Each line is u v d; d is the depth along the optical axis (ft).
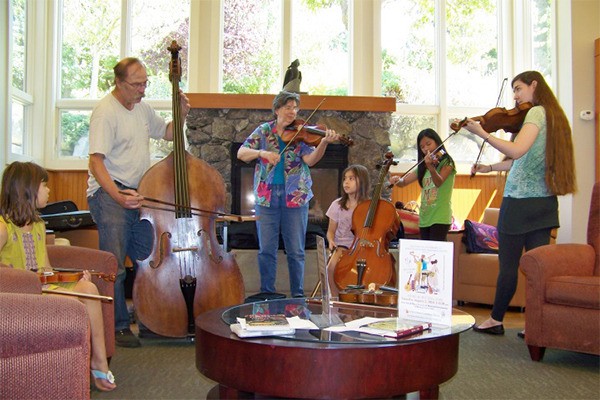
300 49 19.88
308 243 15.21
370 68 19.70
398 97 20.15
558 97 17.52
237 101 17.72
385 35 20.15
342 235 11.86
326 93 19.86
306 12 19.94
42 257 7.58
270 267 11.57
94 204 9.81
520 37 20.12
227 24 19.69
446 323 5.89
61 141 19.29
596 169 16.58
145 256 10.05
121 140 9.93
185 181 9.46
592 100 16.78
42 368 4.46
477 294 14.89
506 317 13.47
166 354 9.13
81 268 7.76
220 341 5.26
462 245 15.48
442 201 12.96
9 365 4.38
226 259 9.51
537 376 8.27
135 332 11.09
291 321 5.82
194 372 8.09
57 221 14.33
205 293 9.23
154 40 19.53
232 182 17.87
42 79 18.80
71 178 18.81
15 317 4.37
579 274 9.55
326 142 11.27
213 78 19.29
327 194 18.13
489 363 8.98
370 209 10.75
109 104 9.84
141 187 9.43
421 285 6.12
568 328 8.77
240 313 6.36
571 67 16.84
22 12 18.29
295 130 11.56
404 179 13.85
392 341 5.08
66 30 19.47
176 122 9.94
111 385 7.14
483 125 10.81
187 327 9.20
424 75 20.27
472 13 20.44
